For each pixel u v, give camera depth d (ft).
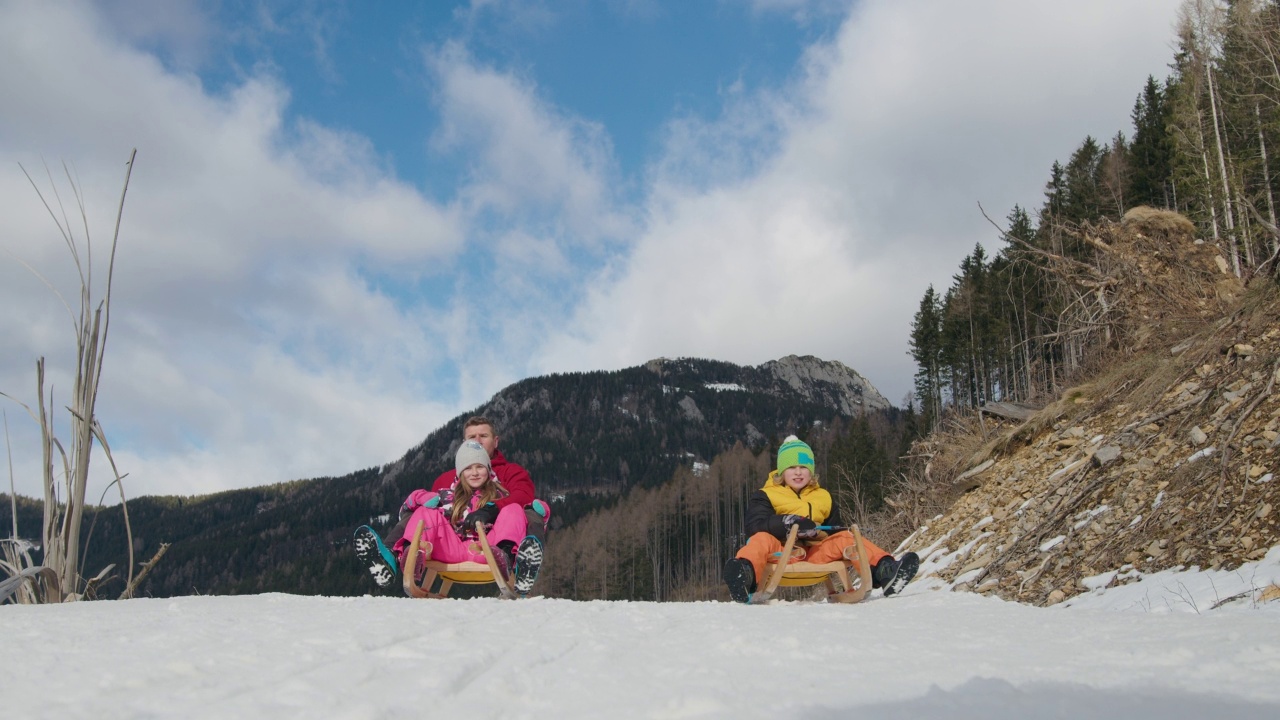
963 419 43.50
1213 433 20.85
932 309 156.35
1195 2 84.07
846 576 17.02
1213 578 15.60
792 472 17.74
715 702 4.88
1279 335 23.18
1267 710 4.70
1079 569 19.74
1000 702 5.00
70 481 12.92
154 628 7.97
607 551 238.27
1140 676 5.77
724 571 16.49
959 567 24.71
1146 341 32.60
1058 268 40.11
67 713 4.71
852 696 5.18
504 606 10.86
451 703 5.00
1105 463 23.53
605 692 5.32
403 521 16.49
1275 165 78.59
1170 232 37.11
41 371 13.00
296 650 6.65
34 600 12.25
